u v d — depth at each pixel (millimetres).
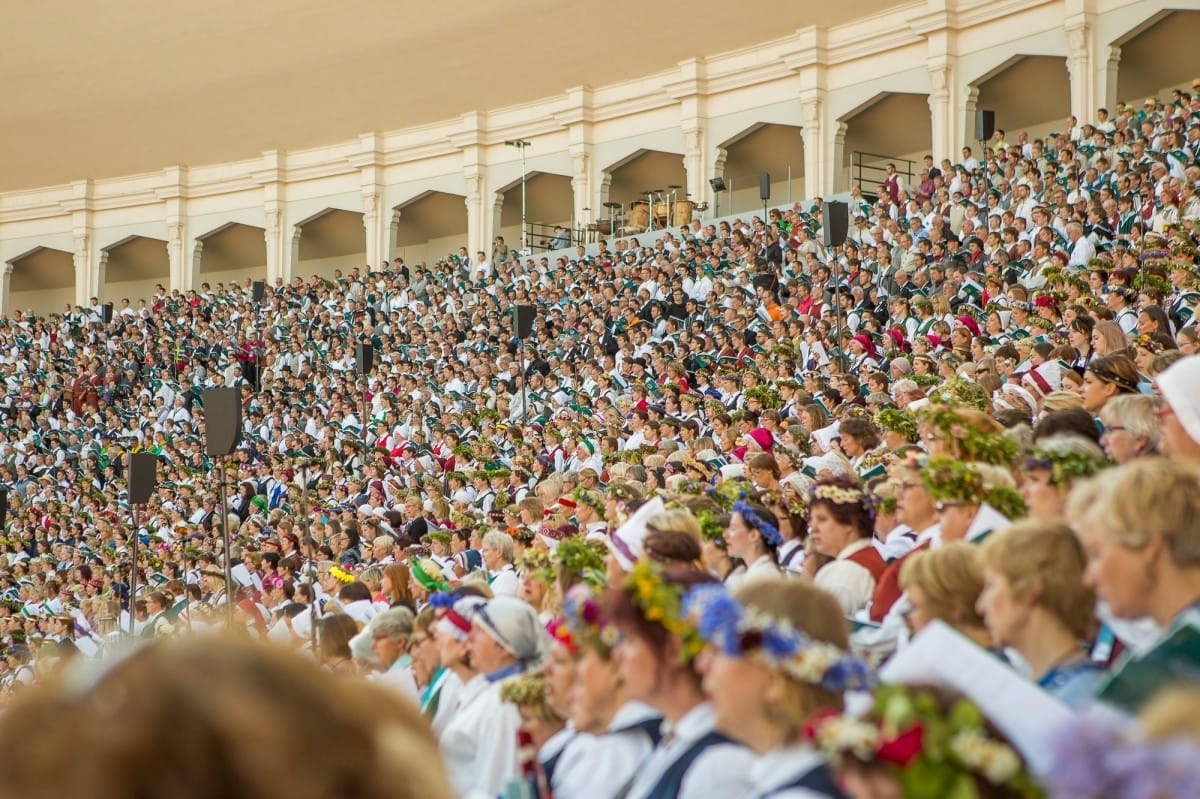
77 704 1499
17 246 63750
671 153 49344
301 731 1524
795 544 9227
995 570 4320
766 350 24547
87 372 46844
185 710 1486
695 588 4223
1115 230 24406
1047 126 40938
